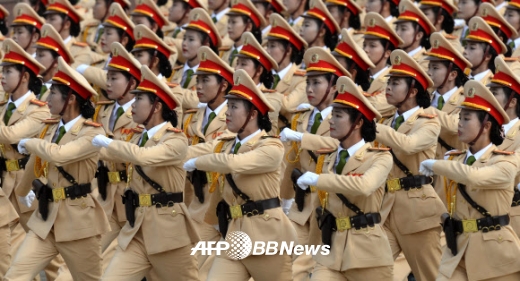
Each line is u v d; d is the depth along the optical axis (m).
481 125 34.16
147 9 57.28
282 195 41.81
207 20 51.44
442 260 34.75
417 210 38.66
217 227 40.38
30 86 42.78
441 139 43.69
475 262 33.91
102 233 38.81
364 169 34.06
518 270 33.78
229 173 35.25
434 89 45.34
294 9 58.75
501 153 33.88
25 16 54.75
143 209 36.84
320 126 41.22
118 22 53.91
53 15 57.50
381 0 56.12
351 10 55.28
